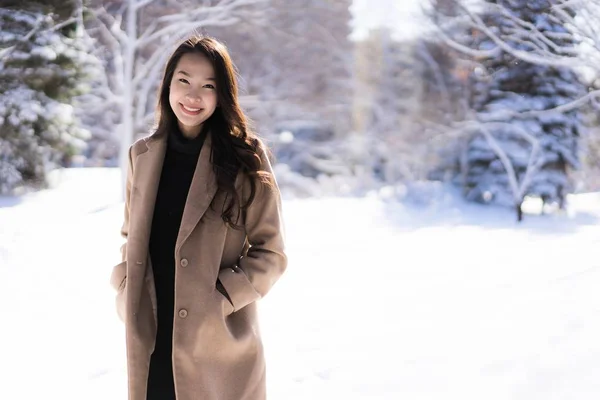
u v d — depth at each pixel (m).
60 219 8.87
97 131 19.09
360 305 5.07
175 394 1.86
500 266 6.79
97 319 4.40
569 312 4.10
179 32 16.30
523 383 2.89
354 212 12.51
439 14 13.12
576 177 15.68
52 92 12.04
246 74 19.89
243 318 1.95
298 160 21.62
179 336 1.80
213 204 1.87
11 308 4.46
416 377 3.16
